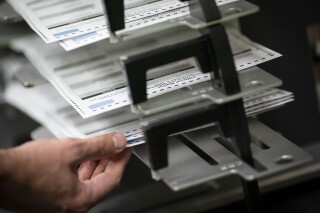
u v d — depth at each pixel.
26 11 1.12
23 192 0.87
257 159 0.83
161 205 1.19
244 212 1.17
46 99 1.33
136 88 0.81
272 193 1.18
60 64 1.19
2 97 1.79
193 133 0.94
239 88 0.82
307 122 1.28
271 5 1.21
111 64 1.12
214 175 0.80
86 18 1.01
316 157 1.20
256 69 0.90
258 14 1.20
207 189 1.20
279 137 0.88
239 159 0.84
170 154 0.88
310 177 1.17
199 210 1.17
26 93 1.48
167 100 0.85
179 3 0.93
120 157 0.95
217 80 0.83
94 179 0.94
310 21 1.25
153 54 0.80
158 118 0.86
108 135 0.90
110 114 1.02
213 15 0.81
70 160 0.88
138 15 0.92
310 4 1.24
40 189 0.87
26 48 1.37
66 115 1.18
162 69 0.97
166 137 0.81
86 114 0.90
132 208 1.20
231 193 1.17
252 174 0.79
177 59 0.82
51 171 0.87
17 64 1.73
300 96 1.26
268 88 0.89
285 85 1.25
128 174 1.31
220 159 0.85
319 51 1.28
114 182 0.94
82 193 0.91
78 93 1.00
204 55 0.83
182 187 0.79
